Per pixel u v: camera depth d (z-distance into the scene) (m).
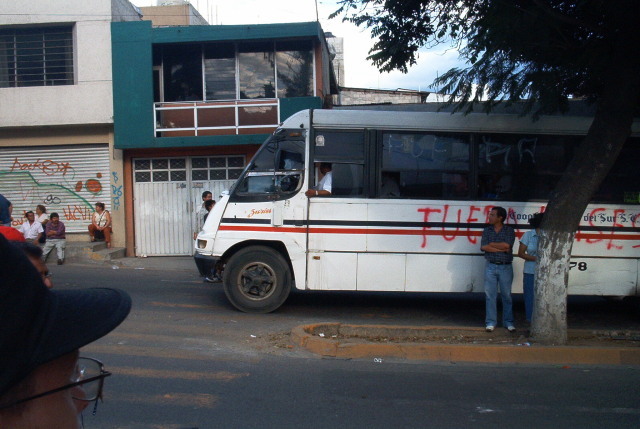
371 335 8.23
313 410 5.48
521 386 6.41
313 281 9.34
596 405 5.82
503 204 9.40
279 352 7.43
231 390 5.98
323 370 6.77
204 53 17.03
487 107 8.86
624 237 9.36
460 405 5.74
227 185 17.11
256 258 9.45
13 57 16.98
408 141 9.42
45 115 16.69
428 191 9.40
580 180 7.61
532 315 8.00
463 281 9.31
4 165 17.12
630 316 10.27
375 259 9.33
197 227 14.55
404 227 9.32
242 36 16.41
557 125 9.45
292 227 9.34
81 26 16.62
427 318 9.71
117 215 17.02
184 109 16.72
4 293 1.52
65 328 1.68
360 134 9.41
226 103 16.70
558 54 8.30
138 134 16.48
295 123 9.45
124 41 16.45
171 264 15.74
